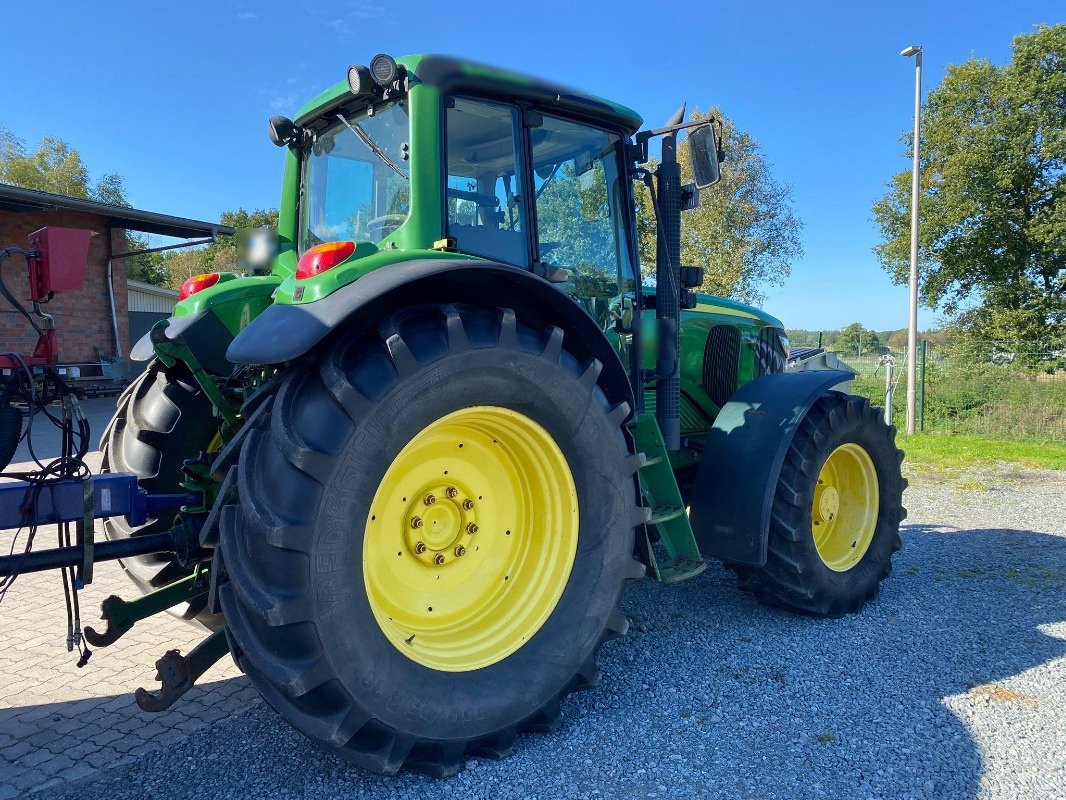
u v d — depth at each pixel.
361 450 2.17
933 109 25.55
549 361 2.56
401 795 2.35
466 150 2.95
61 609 4.09
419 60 2.78
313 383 2.26
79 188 38.62
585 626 2.71
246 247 3.72
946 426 12.50
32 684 3.21
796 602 3.76
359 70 2.80
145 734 2.79
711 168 3.32
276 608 2.04
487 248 3.00
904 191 26.42
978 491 7.41
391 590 2.52
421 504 2.57
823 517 3.98
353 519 2.17
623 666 3.26
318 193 3.55
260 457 2.21
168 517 3.24
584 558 2.74
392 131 2.98
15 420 2.37
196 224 13.77
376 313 2.42
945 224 24.91
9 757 2.63
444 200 2.82
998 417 12.05
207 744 2.68
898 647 3.46
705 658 3.34
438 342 2.33
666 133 3.49
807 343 18.47
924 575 4.60
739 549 3.55
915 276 13.25
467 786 2.39
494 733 2.51
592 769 2.48
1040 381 12.22
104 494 2.45
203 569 2.75
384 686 2.25
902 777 2.43
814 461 3.63
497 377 2.43
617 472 2.79
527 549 2.80
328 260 2.43
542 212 3.27
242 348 2.28
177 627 3.84
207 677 3.30
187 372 3.36
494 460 2.75
